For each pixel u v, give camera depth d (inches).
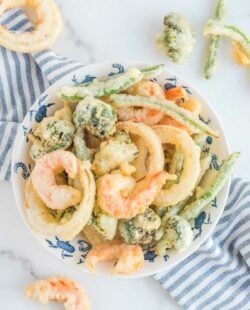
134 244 32.4
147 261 32.8
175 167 32.2
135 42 35.8
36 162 31.3
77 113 31.6
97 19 35.8
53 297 35.2
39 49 34.6
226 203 35.5
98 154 31.5
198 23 35.8
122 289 35.9
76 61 35.5
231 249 35.9
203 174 32.8
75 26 35.8
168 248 32.6
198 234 32.7
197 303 35.8
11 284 35.8
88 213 30.8
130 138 32.5
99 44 35.8
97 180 31.4
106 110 31.4
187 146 31.4
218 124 32.5
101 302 35.8
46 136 31.7
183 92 32.5
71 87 31.9
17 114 35.8
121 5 35.8
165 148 32.8
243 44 34.9
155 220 31.6
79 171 30.9
